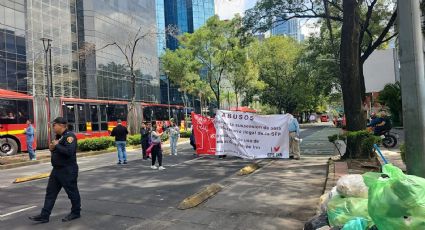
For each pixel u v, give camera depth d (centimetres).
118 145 1747
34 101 2586
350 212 411
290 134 1625
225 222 734
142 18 5950
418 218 320
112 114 3300
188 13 7081
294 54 6050
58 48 4269
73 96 4416
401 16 483
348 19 1434
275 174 1224
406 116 481
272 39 6119
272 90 6438
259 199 897
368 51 2038
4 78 3575
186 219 761
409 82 478
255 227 699
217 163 1627
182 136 3856
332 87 5250
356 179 429
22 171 1670
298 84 6212
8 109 2391
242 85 5466
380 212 336
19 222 762
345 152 1391
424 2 1180
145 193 1020
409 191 324
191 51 4866
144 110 3750
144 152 1883
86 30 4684
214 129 1872
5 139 2353
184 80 5322
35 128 2570
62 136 765
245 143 1619
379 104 3678
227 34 4666
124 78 5359
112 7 5172
